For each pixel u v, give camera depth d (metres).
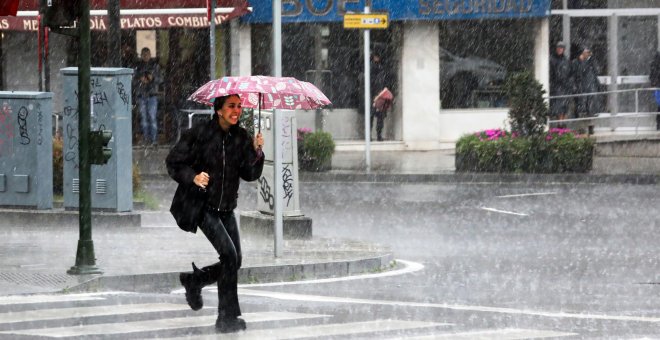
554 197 43.97
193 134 18.83
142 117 59.56
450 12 59.91
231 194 19.00
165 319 20.17
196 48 61.28
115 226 34.31
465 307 22.38
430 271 27.97
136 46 61.12
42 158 35.06
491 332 19.23
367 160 52.53
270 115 33.00
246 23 59.97
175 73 61.25
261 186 33.72
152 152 58.41
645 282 26.02
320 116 60.94
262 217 32.97
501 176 50.47
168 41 61.25
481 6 60.16
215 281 19.30
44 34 53.28
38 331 18.83
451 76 61.41
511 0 60.25
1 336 18.33
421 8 59.69
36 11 57.31
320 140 51.84
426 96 60.78
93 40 60.84
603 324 20.31
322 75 61.06
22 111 34.97
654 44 65.12
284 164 32.59
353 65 61.12
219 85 20.17
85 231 24.95
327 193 45.78
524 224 36.84
